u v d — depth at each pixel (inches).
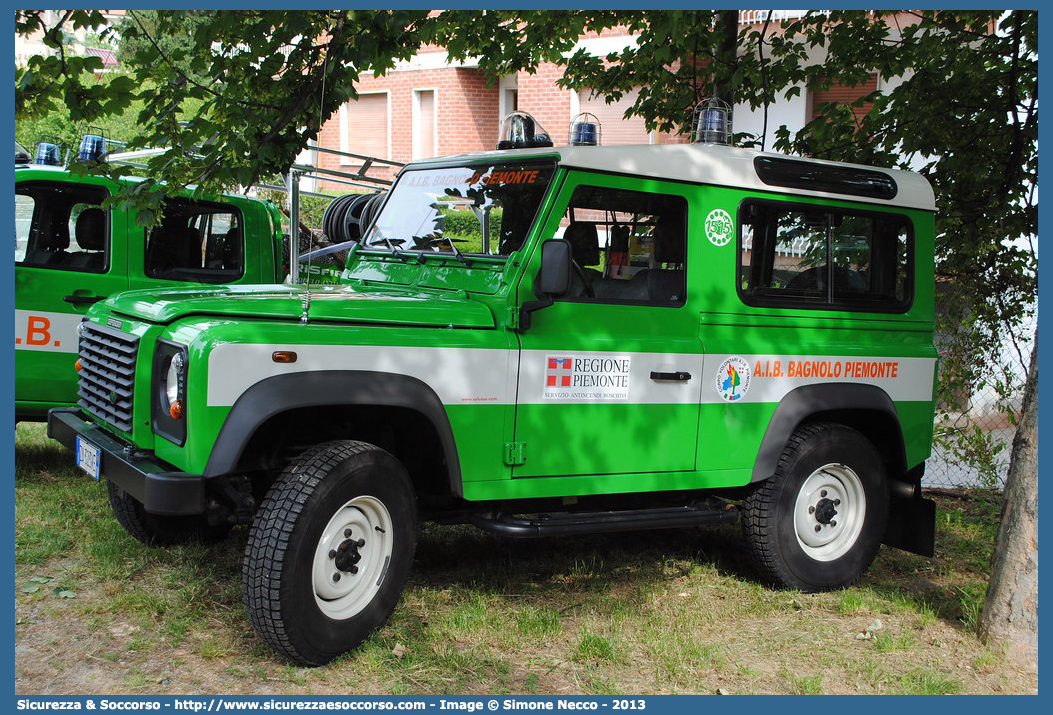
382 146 725.3
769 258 193.6
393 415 165.2
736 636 176.9
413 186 201.0
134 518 198.5
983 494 289.9
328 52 199.6
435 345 158.2
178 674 149.4
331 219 287.9
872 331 208.1
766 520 197.2
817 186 197.3
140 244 264.5
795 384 196.4
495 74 267.9
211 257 280.5
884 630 180.9
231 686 146.2
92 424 174.6
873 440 221.6
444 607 181.0
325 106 206.4
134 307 164.2
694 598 195.2
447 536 227.6
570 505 193.2
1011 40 266.2
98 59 183.5
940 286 292.8
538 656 163.2
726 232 187.2
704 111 201.0
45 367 251.4
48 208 253.6
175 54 192.5
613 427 176.6
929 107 272.8
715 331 187.3
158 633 163.6
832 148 285.3
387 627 167.9
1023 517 169.0
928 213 215.6
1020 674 163.0
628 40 553.3
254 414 140.9
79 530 215.5
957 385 287.6
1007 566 170.4
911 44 278.8
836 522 208.4
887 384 208.8
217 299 156.4
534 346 167.8
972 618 184.2
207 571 192.7
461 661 157.1
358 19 199.9
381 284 191.9
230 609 174.2
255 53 194.5
